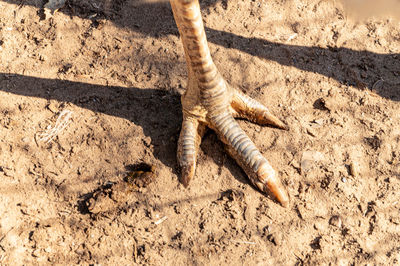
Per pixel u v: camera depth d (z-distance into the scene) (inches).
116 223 43.2
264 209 43.5
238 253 42.6
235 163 44.6
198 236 43.0
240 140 43.7
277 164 44.6
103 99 46.2
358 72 47.4
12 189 43.8
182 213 43.4
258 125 45.6
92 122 45.5
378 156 44.9
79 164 44.5
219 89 43.0
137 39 48.2
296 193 43.9
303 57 47.7
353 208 43.6
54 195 43.8
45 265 42.3
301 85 46.8
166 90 46.6
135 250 42.7
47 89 46.5
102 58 47.6
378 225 43.3
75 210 43.4
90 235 42.9
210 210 43.5
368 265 42.4
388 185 44.2
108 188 43.7
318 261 42.4
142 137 45.1
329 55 47.9
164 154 44.7
